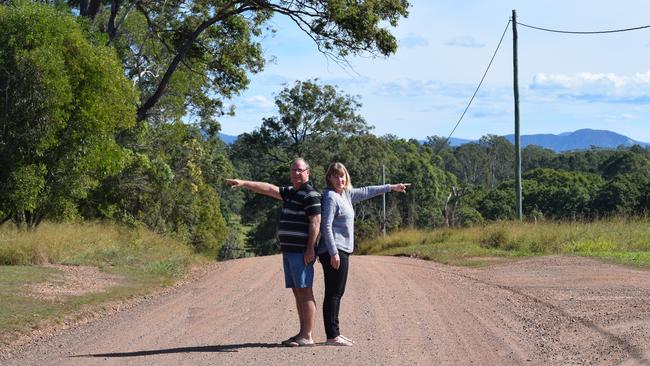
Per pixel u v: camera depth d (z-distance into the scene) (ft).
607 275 46.06
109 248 59.26
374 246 103.09
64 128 62.80
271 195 25.94
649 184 173.06
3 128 59.52
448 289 41.78
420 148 298.35
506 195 198.49
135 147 104.68
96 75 63.82
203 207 150.00
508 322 30.66
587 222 78.33
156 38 102.68
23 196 60.18
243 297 39.68
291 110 232.73
